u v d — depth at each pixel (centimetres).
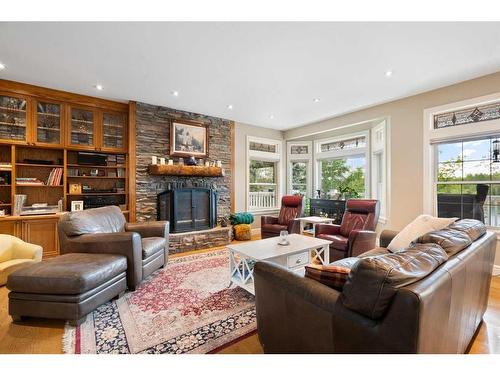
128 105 436
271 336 150
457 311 125
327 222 452
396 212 413
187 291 262
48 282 197
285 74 318
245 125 580
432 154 374
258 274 156
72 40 240
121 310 223
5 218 334
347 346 108
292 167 652
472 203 337
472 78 327
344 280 123
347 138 558
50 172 389
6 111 343
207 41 242
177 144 473
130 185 427
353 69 302
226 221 534
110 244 257
